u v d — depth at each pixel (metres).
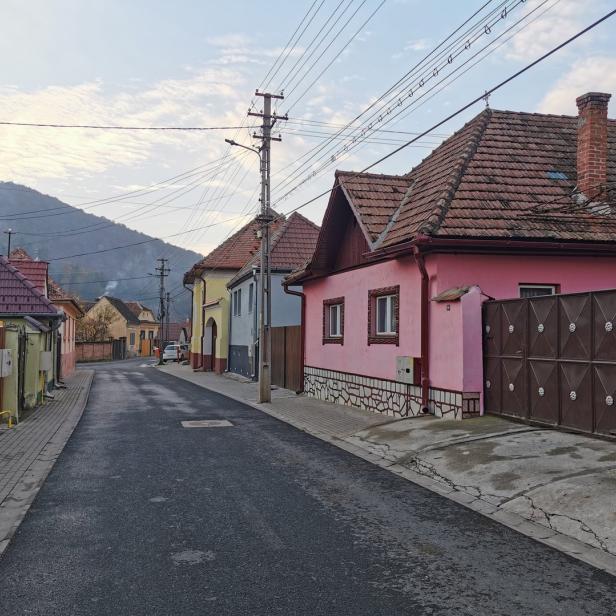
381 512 6.25
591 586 4.36
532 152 13.45
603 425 8.03
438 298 10.88
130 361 62.72
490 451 8.08
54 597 4.23
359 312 14.55
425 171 14.51
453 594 4.24
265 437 11.05
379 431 10.76
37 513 6.26
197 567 4.76
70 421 13.13
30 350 15.41
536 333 9.30
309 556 4.99
